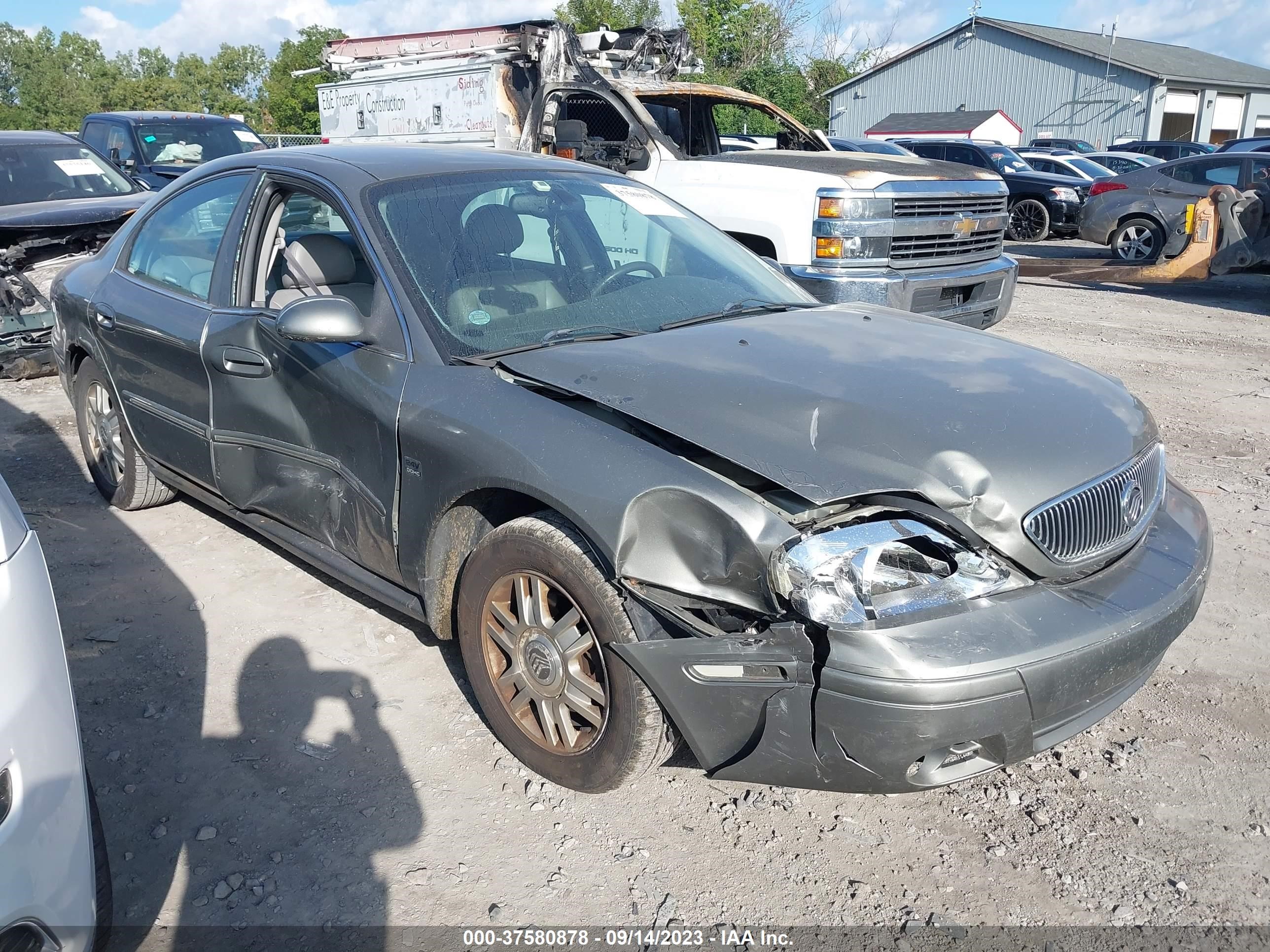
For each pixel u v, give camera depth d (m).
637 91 8.29
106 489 4.78
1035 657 2.24
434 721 3.10
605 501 2.43
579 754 2.68
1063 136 40.25
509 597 2.82
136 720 3.09
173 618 3.72
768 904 2.41
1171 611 2.52
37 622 1.85
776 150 8.73
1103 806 2.77
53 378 7.44
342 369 3.12
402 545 3.02
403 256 3.17
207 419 3.73
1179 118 39.38
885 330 3.28
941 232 6.60
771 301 3.69
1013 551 2.38
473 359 2.93
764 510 2.30
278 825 2.65
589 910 2.38
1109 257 14.62
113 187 8.81
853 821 2.71
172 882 2.45
